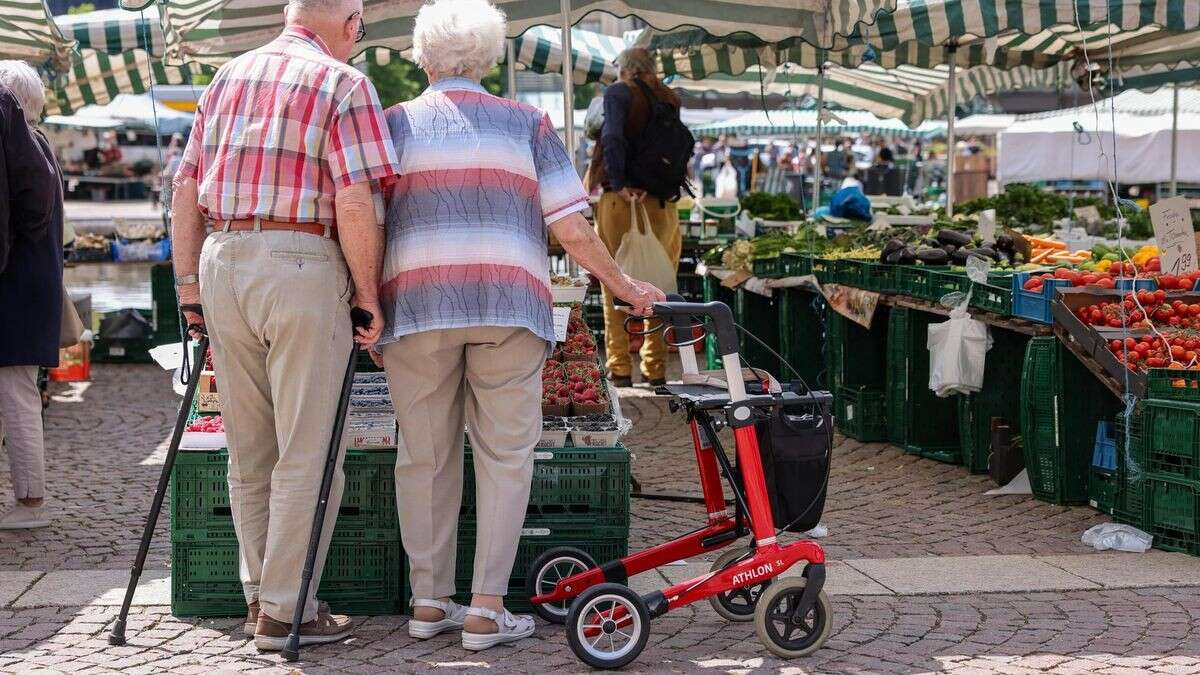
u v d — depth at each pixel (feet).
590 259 14.34
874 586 17.08
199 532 15.70
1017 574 17.66
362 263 13.74
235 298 13.82
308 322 13.79
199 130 14.32
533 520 16.01
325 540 14.64
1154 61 38.63
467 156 14.01
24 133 19.13
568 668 13.94
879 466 25.75
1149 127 65.92
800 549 14.15
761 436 14.29
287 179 13.67
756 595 15.64
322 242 13.92
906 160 103.65
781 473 14.20
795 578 14.21
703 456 15.23
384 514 15.90
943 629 15.31
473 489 16.03
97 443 28.14
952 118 40.63
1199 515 18.52
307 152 13.71
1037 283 22.00
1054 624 15.49
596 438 16.47
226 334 14.05
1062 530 20.39
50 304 20.06
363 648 14.69
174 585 15.72
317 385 14.03
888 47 32.09
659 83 30.81
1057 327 21.36
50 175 19.47
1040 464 22.25
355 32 14.82
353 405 17.28
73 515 21.42
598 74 43.96
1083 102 71.00
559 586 15.06
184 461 15.62
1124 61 39.09
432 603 14.90
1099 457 21.44
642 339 34.88
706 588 14.08
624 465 16.06
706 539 15.23
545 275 14.42
